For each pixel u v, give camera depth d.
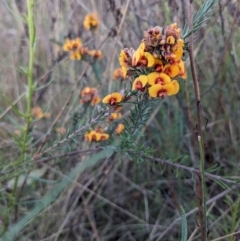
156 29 0.12
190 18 0.13
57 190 0.16
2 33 0.28
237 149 0.23
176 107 0.24
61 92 0.26
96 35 0.24
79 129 0.17
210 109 0.25
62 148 0.18
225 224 0.19
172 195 0.23
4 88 0.27
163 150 0.24
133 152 0.17
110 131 0.19
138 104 0.15
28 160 0.18
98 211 0.24
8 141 0.23
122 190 0.24
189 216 0.21
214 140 0.23
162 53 0.12
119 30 0.21
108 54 0.26
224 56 0.22
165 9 0.21
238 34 0.22
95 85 0.26
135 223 0.23
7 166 0.18
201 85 0.24
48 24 0.25
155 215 0.24
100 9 0.25
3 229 0.18
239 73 0.23
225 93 0.24
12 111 0.26
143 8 0.22
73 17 0.24
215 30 0.22
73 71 0.26
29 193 0.22
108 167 0.23
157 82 0.12
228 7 0.22
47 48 0.26
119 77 0.21
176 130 0.24
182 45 0.12
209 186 0.23
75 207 0.23
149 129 0.25
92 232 0.23
